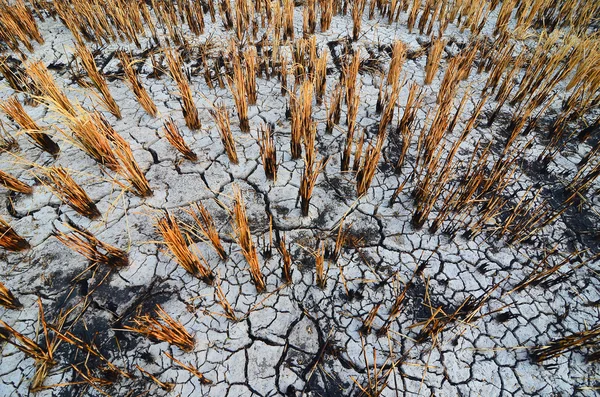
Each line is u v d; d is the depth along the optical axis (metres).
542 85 3.58
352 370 1.87
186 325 2.02
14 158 2.83
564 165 2.87
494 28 4.44
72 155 2.90
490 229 2.41
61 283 2.18
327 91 3.52
